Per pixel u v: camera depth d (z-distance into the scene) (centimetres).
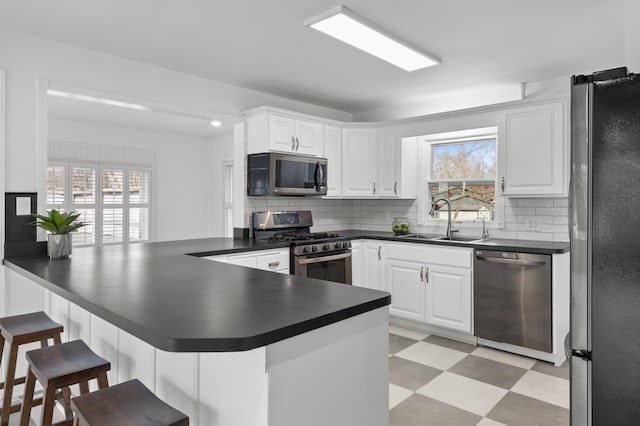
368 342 151
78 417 129
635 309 115
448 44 288
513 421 226
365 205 510
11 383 195
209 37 280
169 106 347
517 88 389
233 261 329
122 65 320
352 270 418
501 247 327
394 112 477
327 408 135
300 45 294
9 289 268
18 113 272
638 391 115
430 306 374
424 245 379
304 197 442
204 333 111
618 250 117
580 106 122
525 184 349
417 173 464
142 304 143
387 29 263
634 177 114
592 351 121
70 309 238
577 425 125
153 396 138
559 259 306
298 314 131
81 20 254
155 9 240
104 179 606
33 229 279
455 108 431
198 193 717
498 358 320
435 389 265
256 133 396
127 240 632
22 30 269
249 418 123
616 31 267
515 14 243
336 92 417
